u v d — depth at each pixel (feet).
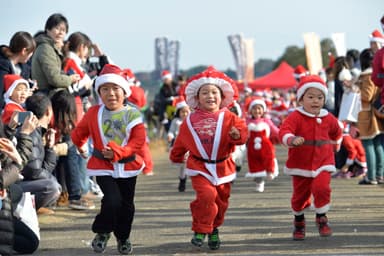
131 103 57.06
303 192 33.63
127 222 31.53
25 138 31.42
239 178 64.23
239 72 178.60
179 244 33.37
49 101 39.09
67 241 34.99
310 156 33.60
